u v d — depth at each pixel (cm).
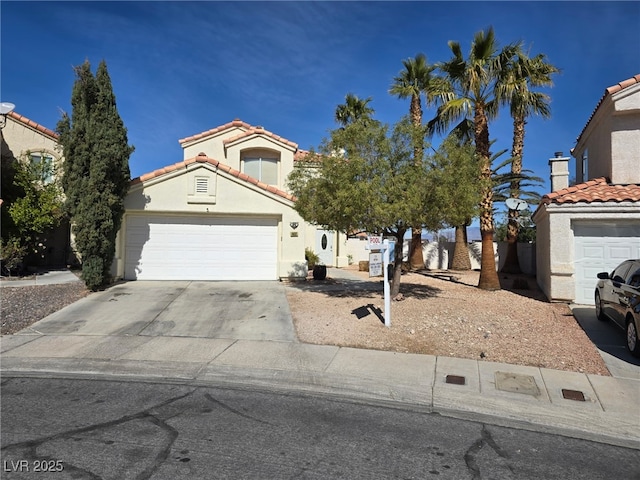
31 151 1958
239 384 657
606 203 1220
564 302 1263
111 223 1325
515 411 567
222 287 1432
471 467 420
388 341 860
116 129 1362
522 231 3400
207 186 1549
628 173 1337
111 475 384
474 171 1146
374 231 1192
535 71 1565
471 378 673
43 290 1335
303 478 389
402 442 470
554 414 558
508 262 2284
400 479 393
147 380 670
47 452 426
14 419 510
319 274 1681
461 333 921
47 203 1680
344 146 1139
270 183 2239
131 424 500
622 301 846
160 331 936
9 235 1670
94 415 526
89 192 1305
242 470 399
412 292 1450
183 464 407
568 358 772
